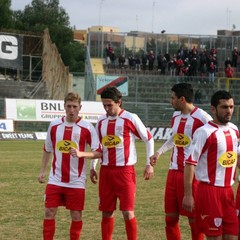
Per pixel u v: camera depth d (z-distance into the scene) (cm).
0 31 4772
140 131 940
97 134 930
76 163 902
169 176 921
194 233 894
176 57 4903
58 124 916
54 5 9838
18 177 1836
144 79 4719
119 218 1193
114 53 5038
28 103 3962
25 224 1110
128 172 930
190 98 915
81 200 908
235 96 4688
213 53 4800
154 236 1030
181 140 909
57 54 5097
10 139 3825
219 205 747
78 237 911
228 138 751
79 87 5131
